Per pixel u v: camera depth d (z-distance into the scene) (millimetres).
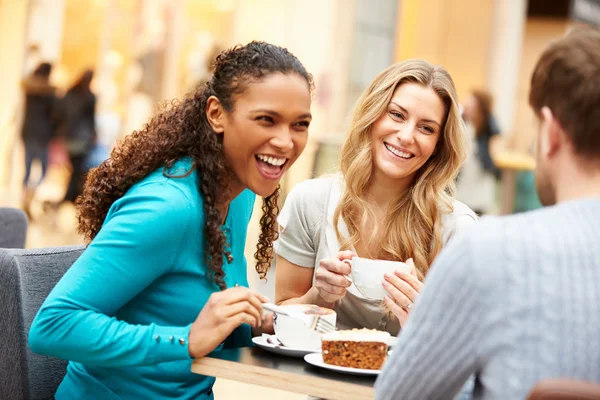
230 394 3561
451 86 2078
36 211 8148
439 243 2107
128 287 1518
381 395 1146
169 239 1538
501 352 1037
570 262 1044
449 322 1065
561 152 1127
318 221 2205
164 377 1612
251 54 1579
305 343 1622
